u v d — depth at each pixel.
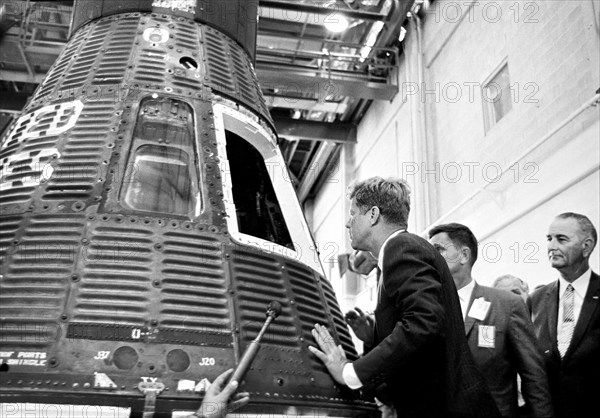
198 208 2.43
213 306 2.12
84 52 3.03
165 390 1.90
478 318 2.90
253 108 3.03
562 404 3.01
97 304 2.01
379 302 2.26
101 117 2.59
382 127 11.78
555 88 6.54
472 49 8.69
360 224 2.40
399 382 2.16
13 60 9.73
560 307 3.31
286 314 2.30
